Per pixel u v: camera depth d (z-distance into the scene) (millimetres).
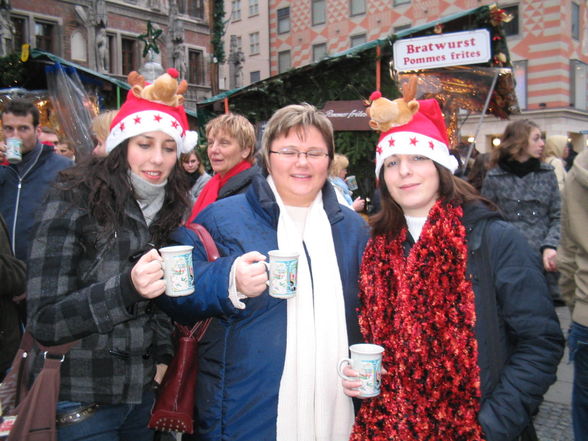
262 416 1729
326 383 1786
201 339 1855
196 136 2146
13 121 3398
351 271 1909
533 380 1550
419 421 1605
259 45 32719
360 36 26703
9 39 13000
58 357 1688
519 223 4402
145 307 1864
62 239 1681
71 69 8383
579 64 20891
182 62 22625
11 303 2873
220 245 1861
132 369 1806
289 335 1774
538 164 4445
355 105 7070
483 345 1599
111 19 20906
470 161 7238
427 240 1685
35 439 1617
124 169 1833
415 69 6328
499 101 7637
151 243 1842
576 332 2352
